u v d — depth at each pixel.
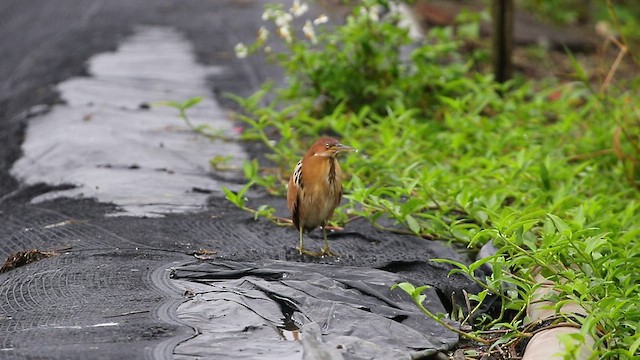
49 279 8.97
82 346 7.47
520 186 12.11
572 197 11.26
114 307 8.28
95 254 9.68
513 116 15.49
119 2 25.23
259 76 18.52
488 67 19.31
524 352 8.14
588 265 8.90
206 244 10.20
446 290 9.30
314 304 8.51
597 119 15.54
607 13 26.45
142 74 18.30
